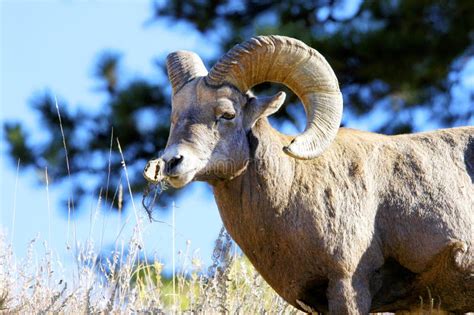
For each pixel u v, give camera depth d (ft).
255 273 109.60
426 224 96.22
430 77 224.94
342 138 99.91
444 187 97.76
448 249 95.30
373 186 97.19
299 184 95.91
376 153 99.14
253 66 95.76
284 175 95.76
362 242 94.99
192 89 95.20
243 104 95.81
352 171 97.40
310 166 96.94
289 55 95.76
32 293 102.89
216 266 99.81
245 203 95.55
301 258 94.89
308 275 95.20
